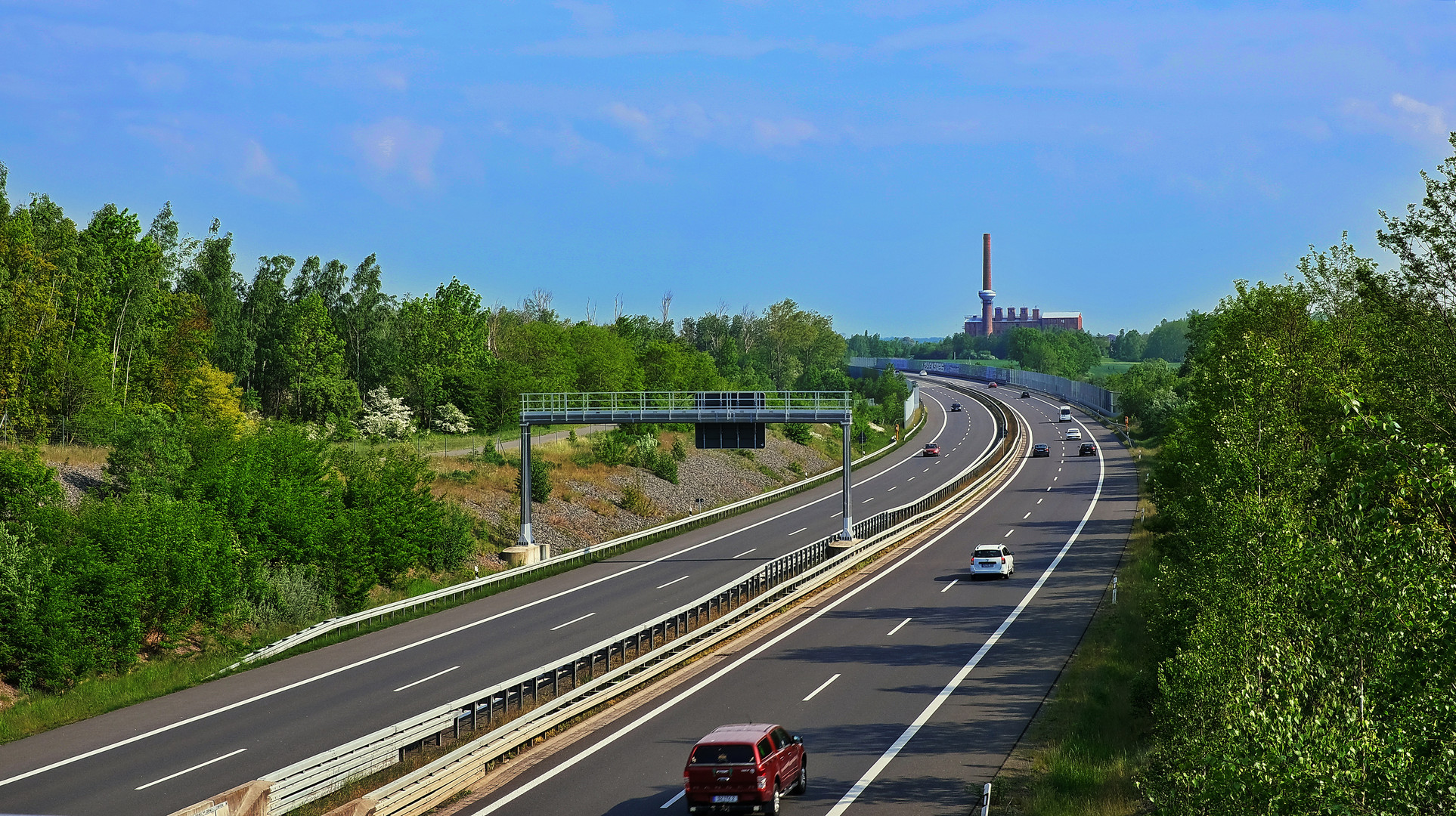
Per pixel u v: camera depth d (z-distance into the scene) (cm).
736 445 5572
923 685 3130
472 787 2288
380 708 2934
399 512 4859
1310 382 3023
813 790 2256
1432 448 1098
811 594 4672
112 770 2428
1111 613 4075
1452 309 2741
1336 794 1123
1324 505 2389
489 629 3984
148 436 4350
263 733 2719
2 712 2930
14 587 3194
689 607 3691
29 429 5188
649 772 2366
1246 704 1410
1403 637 1155
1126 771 2272
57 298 5859
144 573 3584
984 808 1938
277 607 4116
